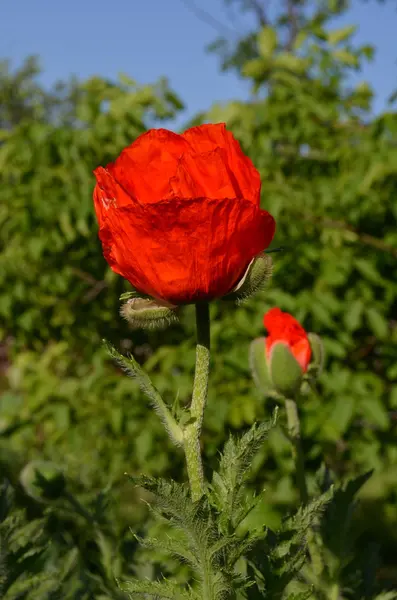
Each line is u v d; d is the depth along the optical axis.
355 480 1.38
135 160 0.88
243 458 0.91
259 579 1.06
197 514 0.87
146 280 0.88
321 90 4.36
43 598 1.44
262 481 3.77
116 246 0.90
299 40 4.41
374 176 3.72
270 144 4.00
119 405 3.90
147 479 0.84
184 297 0.88
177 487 0.85
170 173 0.88
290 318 1.45
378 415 3.61
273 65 4.25
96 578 1.61
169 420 0.91
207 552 0.90
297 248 3.70
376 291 4.09
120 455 3.94
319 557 1.36
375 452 3.81
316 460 3.65
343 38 4.33
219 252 0.85
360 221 3.95
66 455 3.75
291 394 1.45
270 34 4.32
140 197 0.88
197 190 0.85
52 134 4.14
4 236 4.42
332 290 3.88
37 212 4.04
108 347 0.91
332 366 3.76
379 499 4.18
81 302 4.39
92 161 4.12
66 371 4.60
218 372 3.78
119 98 4.11
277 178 3.99
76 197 3.98
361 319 4.04
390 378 4.05
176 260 0.85
